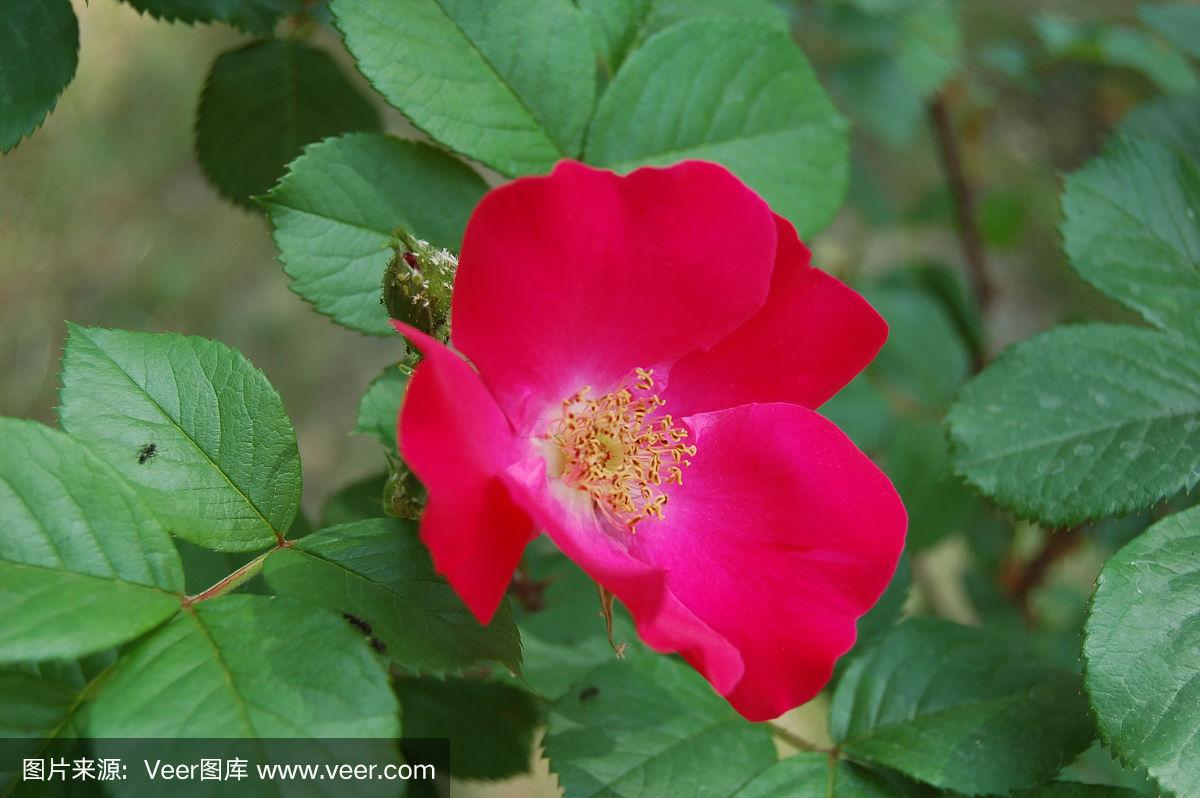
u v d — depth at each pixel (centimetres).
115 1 46
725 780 43
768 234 42
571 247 41
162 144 103
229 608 39
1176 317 46
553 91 45
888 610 47
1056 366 45
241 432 41
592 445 43
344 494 49
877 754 44
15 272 96
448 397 39
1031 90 75
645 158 46
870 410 55
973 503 55
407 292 41
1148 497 44
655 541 43
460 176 45
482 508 39
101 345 41
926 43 61
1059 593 70
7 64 44
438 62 44
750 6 48
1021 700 44
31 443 39
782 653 42
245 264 100
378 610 40
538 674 47
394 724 38
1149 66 59
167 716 38
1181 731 41
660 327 43
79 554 39
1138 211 46
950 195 76
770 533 43
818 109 47
